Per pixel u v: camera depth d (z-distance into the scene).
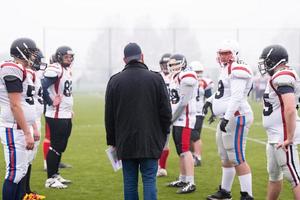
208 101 18.16
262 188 18.95
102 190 18.70
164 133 13.95
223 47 16.14
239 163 16.36
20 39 14.33
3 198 14.15
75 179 20.59
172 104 18.50
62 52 19.31
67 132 19.39
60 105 19.14
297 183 13.59
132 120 13.42
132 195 13.88
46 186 19.14
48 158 19.17
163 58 20.88
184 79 17.52
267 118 14.00
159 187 19.17
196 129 23.36
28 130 13.75
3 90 14.05
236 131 16.12
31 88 14.52
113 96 13.70
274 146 13.96
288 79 13.19
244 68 15.66
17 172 14.14
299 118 14.17
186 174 18.48
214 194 17.38
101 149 28.70
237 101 15.62
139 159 13.68
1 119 14.23
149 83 13.52
